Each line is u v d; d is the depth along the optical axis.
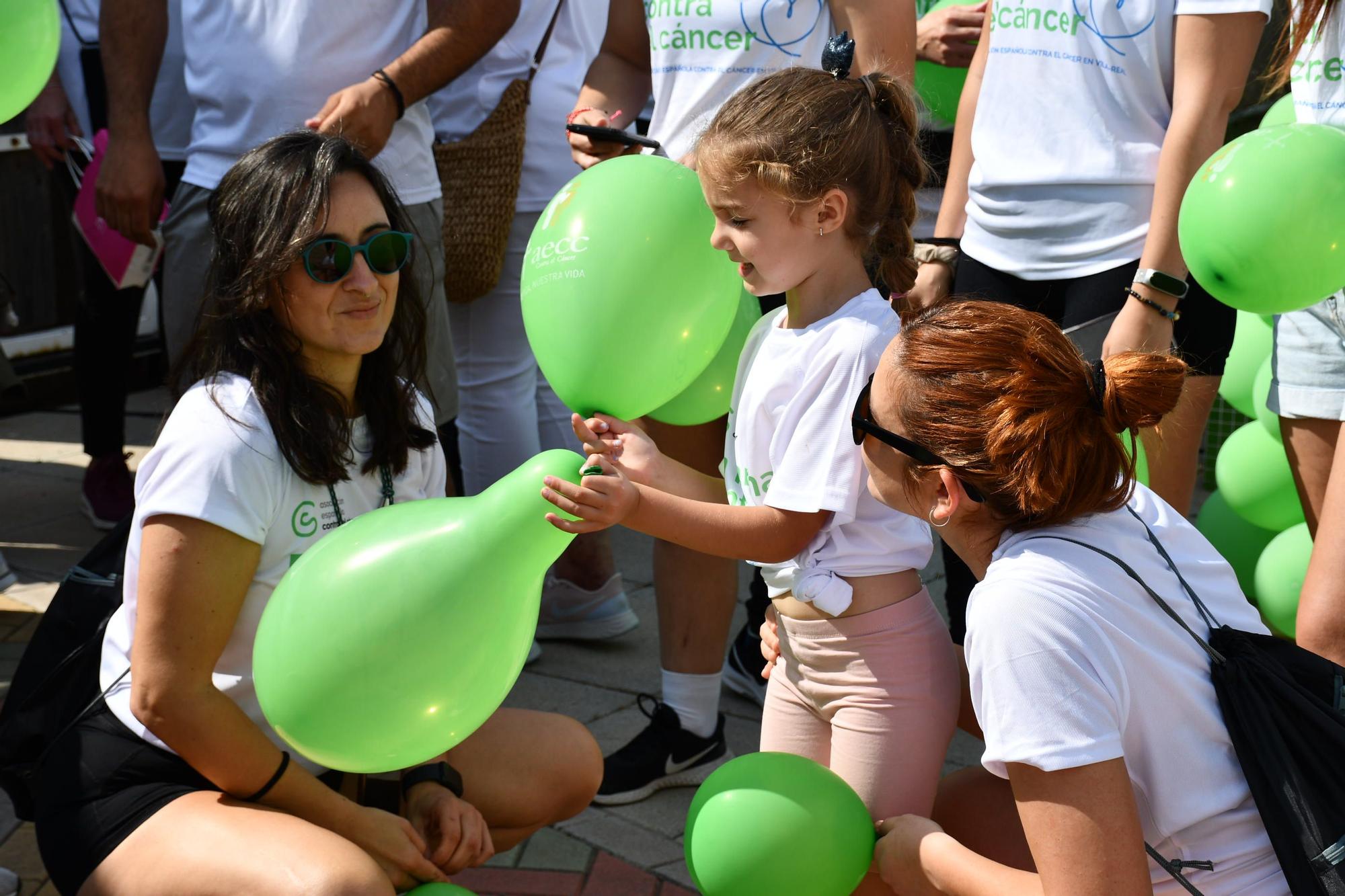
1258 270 2.28
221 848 1.86
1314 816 1.56
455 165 3.45
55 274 5.77
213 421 1.95
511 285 3.69
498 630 1.84
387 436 2.16
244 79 3.17
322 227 1.99
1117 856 1.55
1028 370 1.68
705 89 2.75
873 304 2.10
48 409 5.77
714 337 2.21
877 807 2.10
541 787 2.34
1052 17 2.69
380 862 2.00
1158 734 1.64
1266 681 1.64
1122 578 1.67
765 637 2.36
